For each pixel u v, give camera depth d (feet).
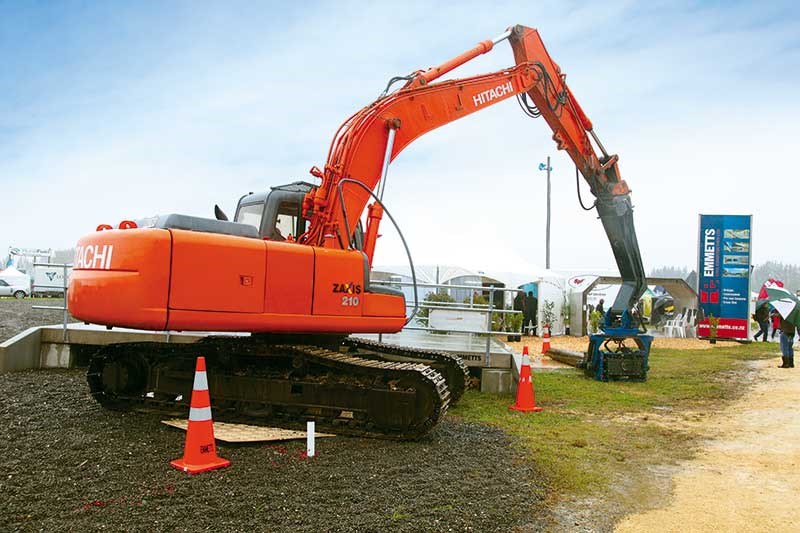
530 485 17.43
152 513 14.02
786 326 47.83
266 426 22.54
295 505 14.82
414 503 15.34
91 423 22.22
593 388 36.86
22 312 70.18
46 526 13.16
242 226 22.39
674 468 20.27
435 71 28.71
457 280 73.97
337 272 23.03
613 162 40.14
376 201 24.95
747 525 15.44
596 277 91.40
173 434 20.89
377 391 21.74
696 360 53.57
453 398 28.50
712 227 77.10
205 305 20.21
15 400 25.81
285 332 22.84
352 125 25.84
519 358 33.96
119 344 25.02
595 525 15.11
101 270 20.29
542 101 34.45
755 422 27.66
